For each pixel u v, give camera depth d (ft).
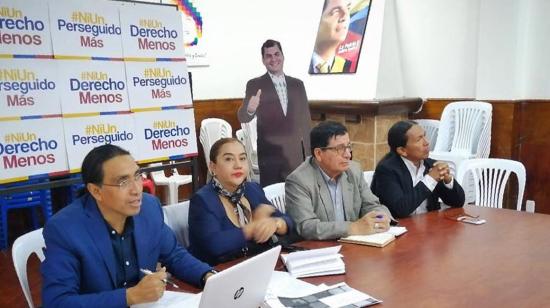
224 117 17.47
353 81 14.76
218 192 6.05
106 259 4.43
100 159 4.37
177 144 8.55
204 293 3.22
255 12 17.79
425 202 7.99
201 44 16.57
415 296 4.26
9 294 8.61
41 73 6.93
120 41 7.74
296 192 6.75
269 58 13.06
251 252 5.82
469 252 5.45
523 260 5.16
